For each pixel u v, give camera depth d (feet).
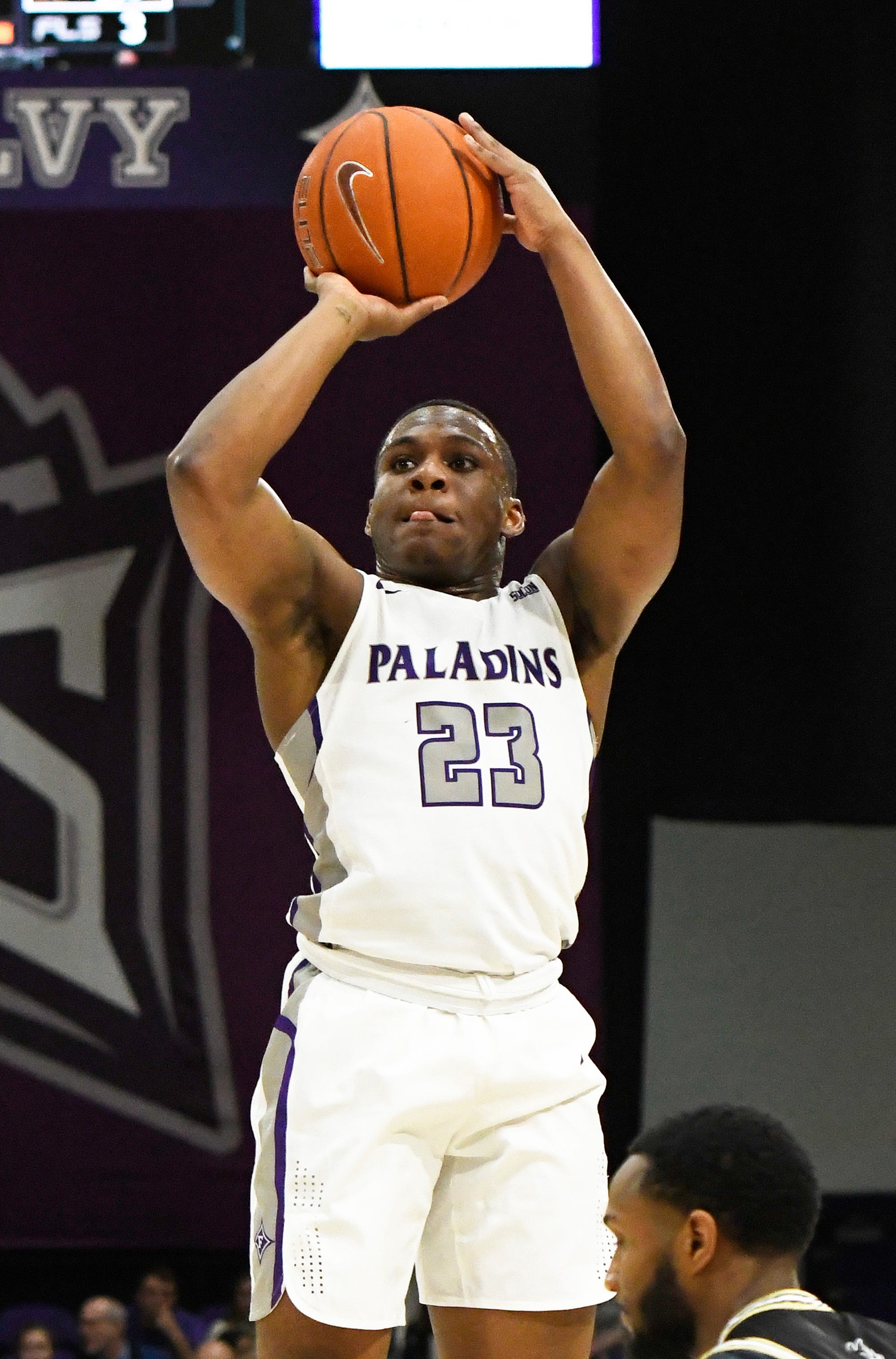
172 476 14.64
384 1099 14.17
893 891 42.96
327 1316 13.66
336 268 16.16
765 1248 12.07
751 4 39.40
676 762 39.04
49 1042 36.94
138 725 37.73
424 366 38.45
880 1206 44.32
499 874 14.69
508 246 38.75
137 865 37.37
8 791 37.47
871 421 38.70
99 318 38.88
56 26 40.22
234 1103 36.88
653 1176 12.29
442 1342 15.05
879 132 38.96
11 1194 36.63
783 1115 42.50
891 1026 42.78
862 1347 11.60
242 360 38.81
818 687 38.68
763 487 38.96
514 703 15.31
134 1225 36.63
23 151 39.60
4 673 37.78
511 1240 14.58
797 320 38.99
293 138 39.73
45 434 38.45
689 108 39.34
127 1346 38.88
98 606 38.01
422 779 14.79
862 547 38.65
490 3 39.86
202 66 40.19
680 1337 12.20
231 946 37.22
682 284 39.14
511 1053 14.55
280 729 15.58
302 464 38.11
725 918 42.83
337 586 15.69
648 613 39.27
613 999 39.19
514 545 37.83
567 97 39.52
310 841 15.87
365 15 40.04
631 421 15.58
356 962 14.74
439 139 16.20
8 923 37.17
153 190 39.42
